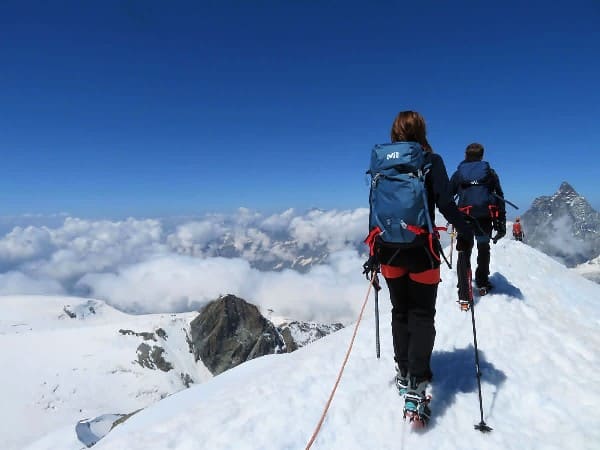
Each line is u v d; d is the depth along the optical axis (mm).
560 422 5039
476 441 4750
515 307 8961
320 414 5469
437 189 4750
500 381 6008
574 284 12062
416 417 4930
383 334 8219
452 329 8000
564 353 6836
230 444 4965
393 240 4832
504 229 8992
